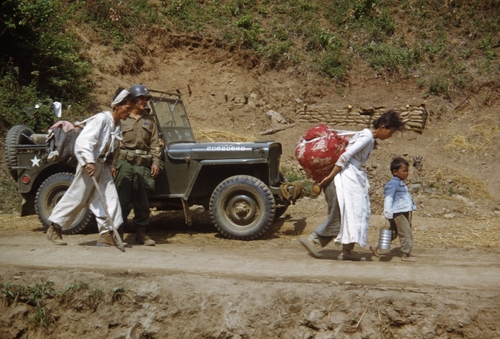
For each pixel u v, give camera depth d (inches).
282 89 578.6
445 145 492.4
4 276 203.6
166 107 315.0
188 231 314.3
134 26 595.8
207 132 494.3
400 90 570.3
